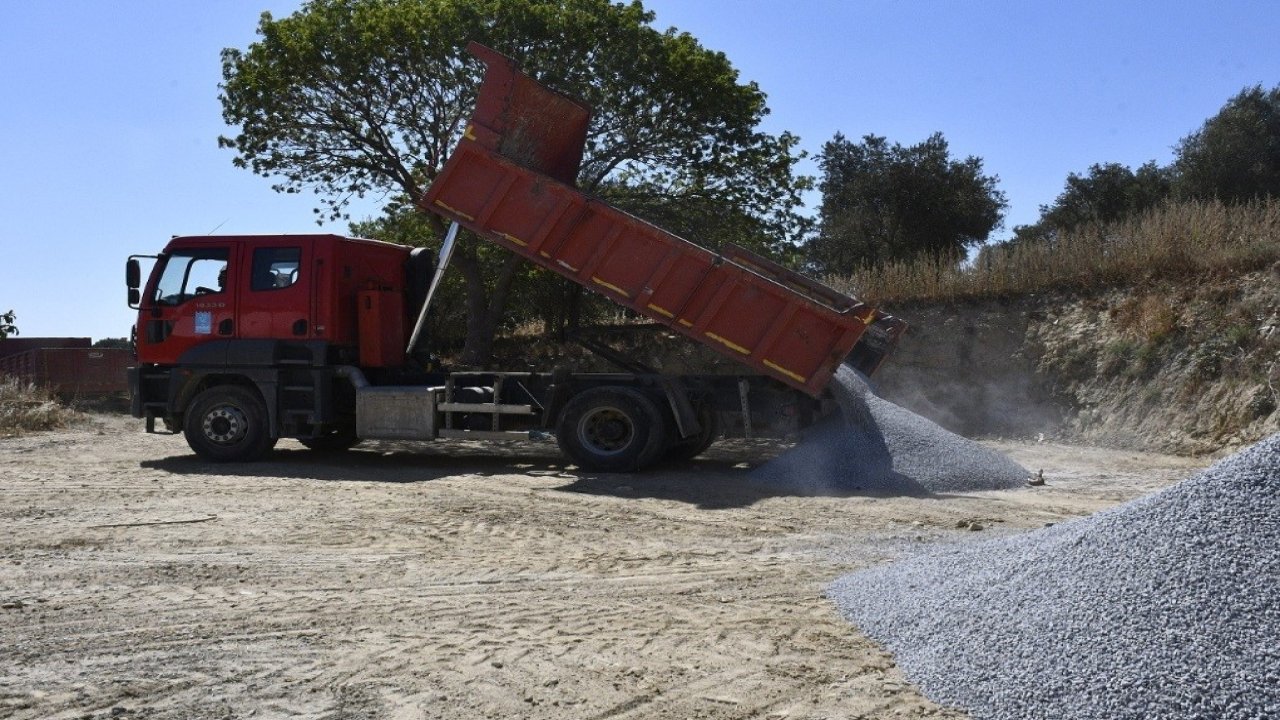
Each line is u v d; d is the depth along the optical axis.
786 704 4.51
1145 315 15.80
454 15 19.84
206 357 12.70
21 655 5.17
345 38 20.67
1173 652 4.04
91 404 21.86
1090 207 34.25
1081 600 4.56
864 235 32.53
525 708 4.49
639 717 4.39
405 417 12.34
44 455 13.86
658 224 21.30
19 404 18.64
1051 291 17.98
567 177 12.82
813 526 8.53
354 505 9.51
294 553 7.50
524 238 11.42
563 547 7.73
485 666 5.01
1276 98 30.31
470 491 10.45
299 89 21.05
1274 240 15.62
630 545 7.79
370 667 5.00
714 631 5.54
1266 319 13.91
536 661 5.08
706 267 10.87
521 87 11.59
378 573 6.88
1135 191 33.50
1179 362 14.56
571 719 4.37
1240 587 4.23
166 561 7.22
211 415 12.83
